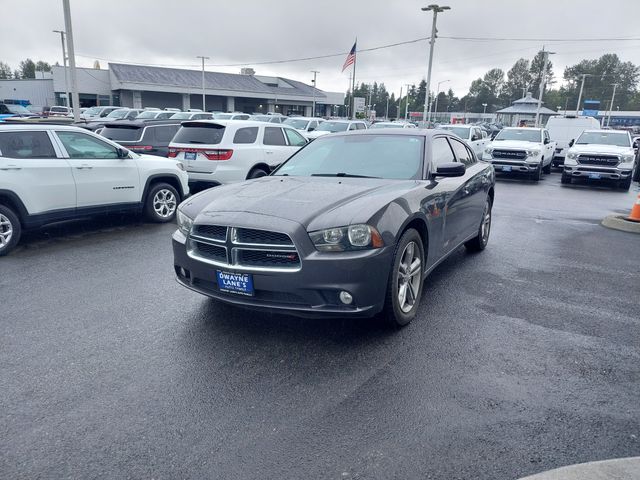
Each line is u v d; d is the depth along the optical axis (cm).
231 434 288
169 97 5772
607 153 1531
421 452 272
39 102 5950
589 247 755
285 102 6319
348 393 331
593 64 14100
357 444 279
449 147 582
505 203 1194
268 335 419
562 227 911
